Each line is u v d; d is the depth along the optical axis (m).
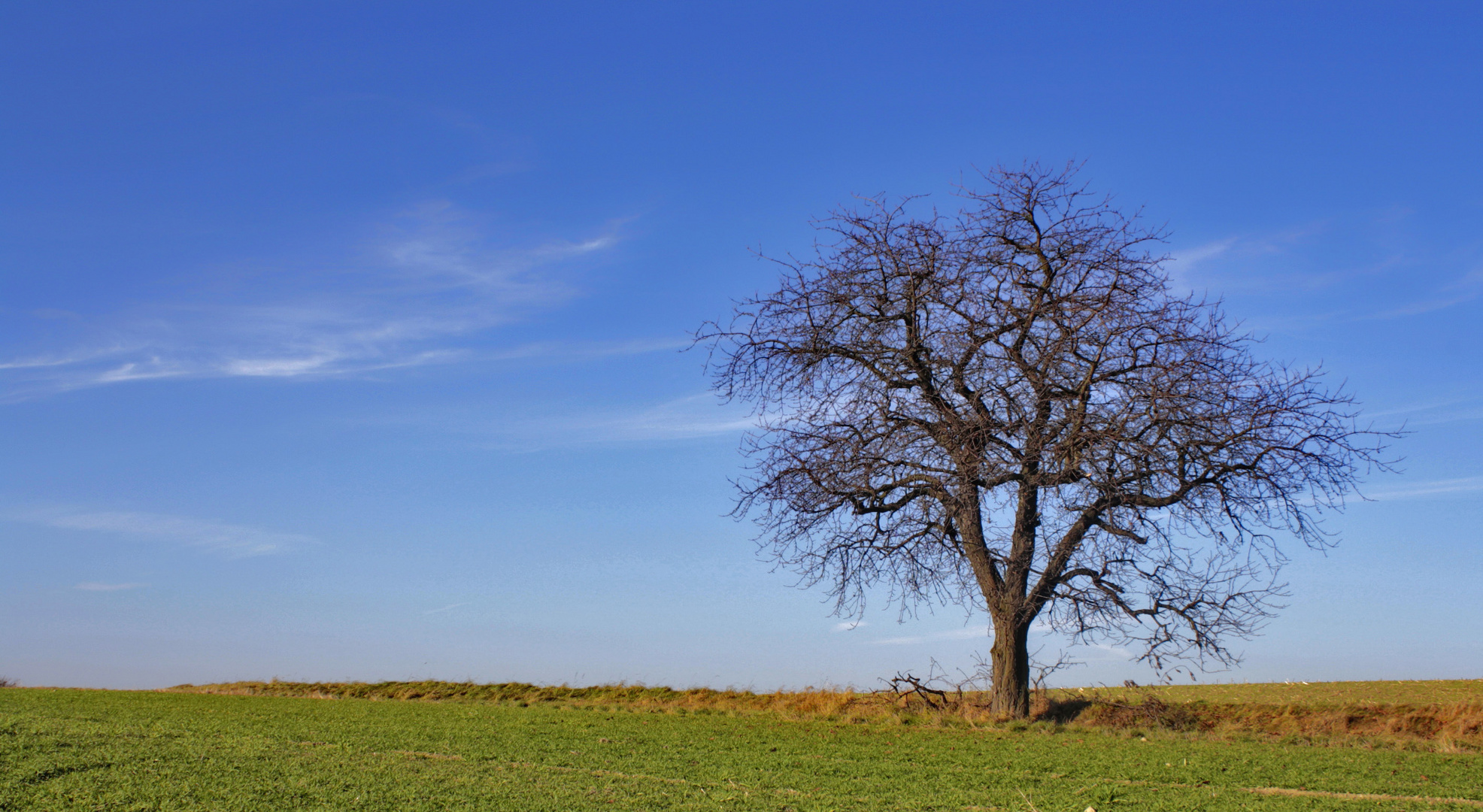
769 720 20.42
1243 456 18.36
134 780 11.12
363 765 12.86
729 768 13.65
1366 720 18.67
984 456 18.58
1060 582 19.45
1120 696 21.27
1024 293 20.17
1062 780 12.90
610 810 10.30
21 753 12.56
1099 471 17.88
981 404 19.12
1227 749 15.99
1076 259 19.50
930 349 20.14
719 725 19.39
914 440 19.75
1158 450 18.25
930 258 19.84
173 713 20.62
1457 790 12.26
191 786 10.84
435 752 14.76
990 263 20.27
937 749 15.93
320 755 13.80
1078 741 17.11
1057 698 21.62
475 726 18.67
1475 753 15.46
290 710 21.73
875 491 20.17
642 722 19.69
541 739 16.55
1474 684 23.59
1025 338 19.95
